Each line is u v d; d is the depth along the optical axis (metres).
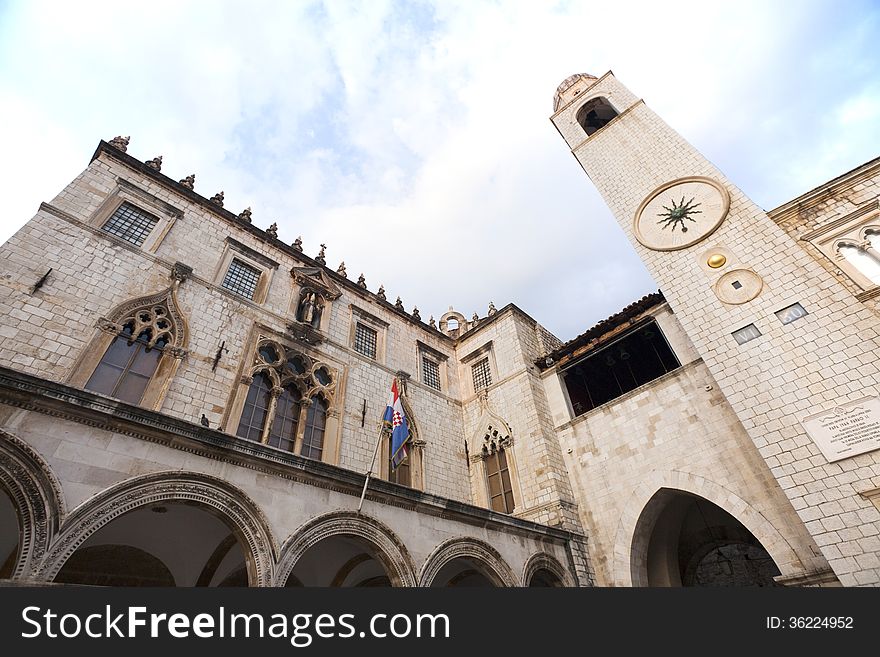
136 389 15.84
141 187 20.25
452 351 31.58
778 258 17.00
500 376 27.33
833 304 15.05
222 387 17.94
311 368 21.80
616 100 29.23
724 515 21.05
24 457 8.09
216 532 13.68
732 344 16.58
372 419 22.75
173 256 19.66
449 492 23.50
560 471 22.00
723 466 17.17
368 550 12.87
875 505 12.05
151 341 16.97
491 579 15.19
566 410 24.22
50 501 8.05
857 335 14.16
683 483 17.95
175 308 18.16
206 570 14.48
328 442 20.33
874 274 15.54
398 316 29.42
